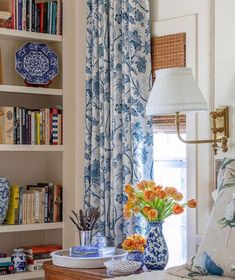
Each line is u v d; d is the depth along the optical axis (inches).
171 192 138.8
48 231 186.4
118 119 162.7
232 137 143.6
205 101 136.7
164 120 158.6
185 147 155.5
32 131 175.5
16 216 173.8
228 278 113.3
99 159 169.2
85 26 178.4
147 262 137.8
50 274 144.6
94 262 140.5
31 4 176.1
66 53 180.1
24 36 174.1
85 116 173.8
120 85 163.2
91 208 163.0
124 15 161.9
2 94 181.3
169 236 159.8
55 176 184.4
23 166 184.1
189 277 116.5
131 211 144.6
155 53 160.6
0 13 169.8
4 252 179.8
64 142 179.6
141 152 159.8
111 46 165.2
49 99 188.7
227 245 115.6
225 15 145.9
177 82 135.5
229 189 122.8
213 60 148.3
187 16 153.6
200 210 150.7
